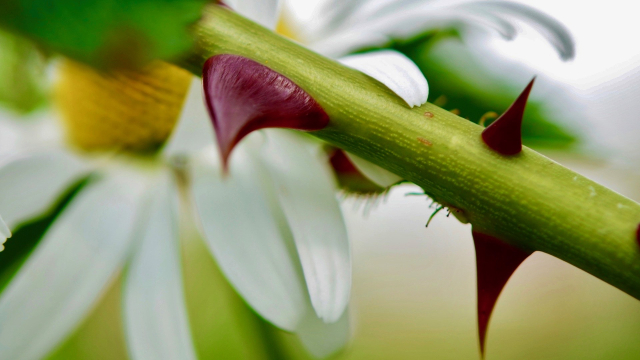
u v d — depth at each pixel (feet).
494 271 0.40
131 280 0.51
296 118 0.39
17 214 0.52
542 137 0.53
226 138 0.38
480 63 0.54
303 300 0.50
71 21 0.39
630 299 0.94
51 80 0.53
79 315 0.51
